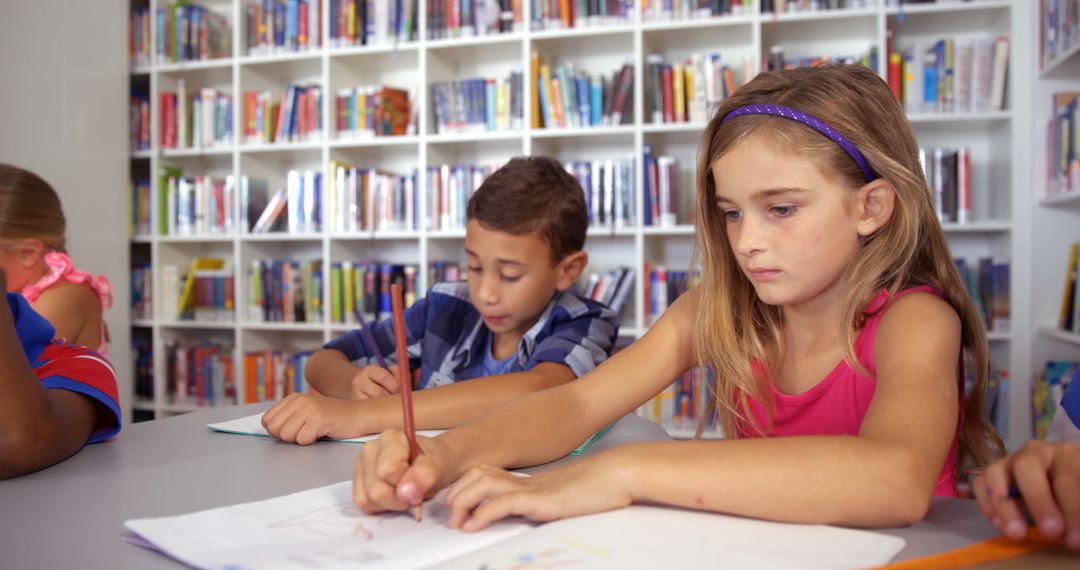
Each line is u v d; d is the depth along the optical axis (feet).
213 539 1.61
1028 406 8.22
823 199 2.31
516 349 4.32
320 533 1.67
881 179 2.39
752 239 2.35
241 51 10.48
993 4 8.30
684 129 8.92
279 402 2.85
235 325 10.46
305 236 10.12
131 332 11.33
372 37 9.97
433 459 1.91
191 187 10.70
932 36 9.29
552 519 1.75
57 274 4.80
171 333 11.03
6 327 2.30
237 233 10.43
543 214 3.93
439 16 9.68
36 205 4.66
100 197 10.23
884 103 2.51
